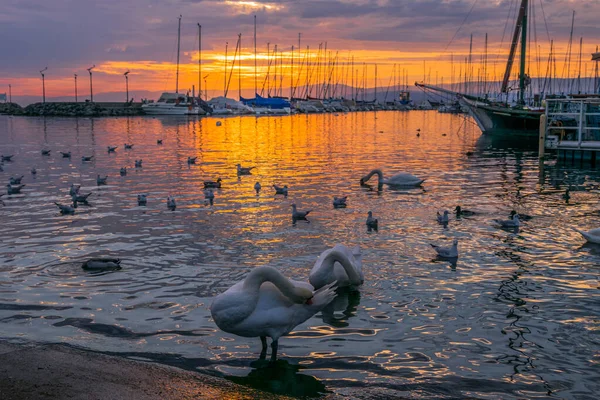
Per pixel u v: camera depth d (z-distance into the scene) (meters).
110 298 12.32
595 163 38.91
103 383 7.64
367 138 69.75
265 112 155.38
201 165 39.44
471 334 10.55
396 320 11.21
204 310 11.66
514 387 8.61
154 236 17.94
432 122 118.38
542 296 12.56
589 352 9.80
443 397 8.30
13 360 8.38
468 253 16.02
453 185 29.56
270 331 9.52
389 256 15.73
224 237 17.78
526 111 65.31
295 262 15.00
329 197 25.70
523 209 22.50
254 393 7.65
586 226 19.36
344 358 9.55
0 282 13.38
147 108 144.50
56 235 18.11
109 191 27.66
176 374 8.14
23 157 45.31
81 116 140.38
